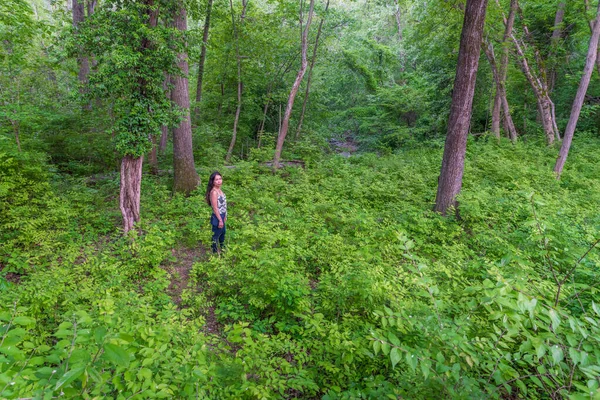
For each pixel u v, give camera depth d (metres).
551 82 20.48
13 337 1.74
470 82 7.41
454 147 7.75
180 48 6.39
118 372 1.84
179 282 5.59
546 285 3.14
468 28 7.19
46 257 5.79
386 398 2.34
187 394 2.21
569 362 2.23
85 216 7.58
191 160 10.27
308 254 5.95
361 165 13.90
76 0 12.55
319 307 4.30
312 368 3.33
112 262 5.47
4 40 9.95
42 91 12.32
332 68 24.56
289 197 9.56
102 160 12.33
